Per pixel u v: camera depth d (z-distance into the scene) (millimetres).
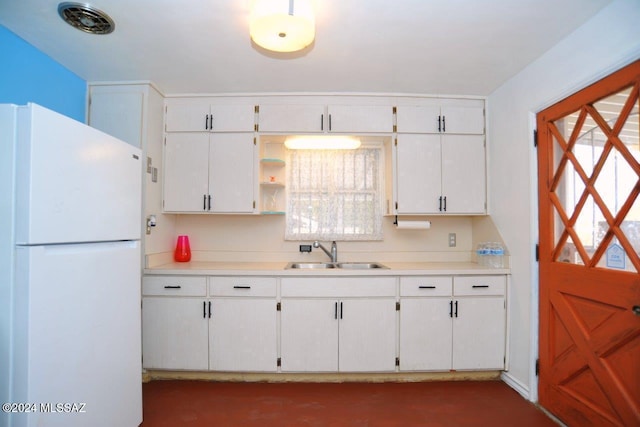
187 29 1807
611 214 1591
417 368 2355
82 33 1847
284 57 2107
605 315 1612
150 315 2357
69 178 1286
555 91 1924
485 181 2664
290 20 1473
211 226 2930
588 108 1714
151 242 2475
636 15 1435
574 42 1784
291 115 2637
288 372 2359
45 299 1182
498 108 2531
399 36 1855
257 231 2938
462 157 2662
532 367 2109
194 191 2627
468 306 2371
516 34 1823
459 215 2803
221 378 2426
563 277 1877
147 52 2053
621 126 1534
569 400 1823
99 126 2432
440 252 2957
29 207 1121
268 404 2094
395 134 2652
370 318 2355
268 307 2348
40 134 1158
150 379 2426
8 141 1135
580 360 1753
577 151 1806
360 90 2625
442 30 1794
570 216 1849
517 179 2281
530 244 2135
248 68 2262
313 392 2254
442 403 2107
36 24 1759
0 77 1788
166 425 1862
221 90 2629
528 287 2158
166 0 1562
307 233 2926
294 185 2951
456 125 2666
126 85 2453
